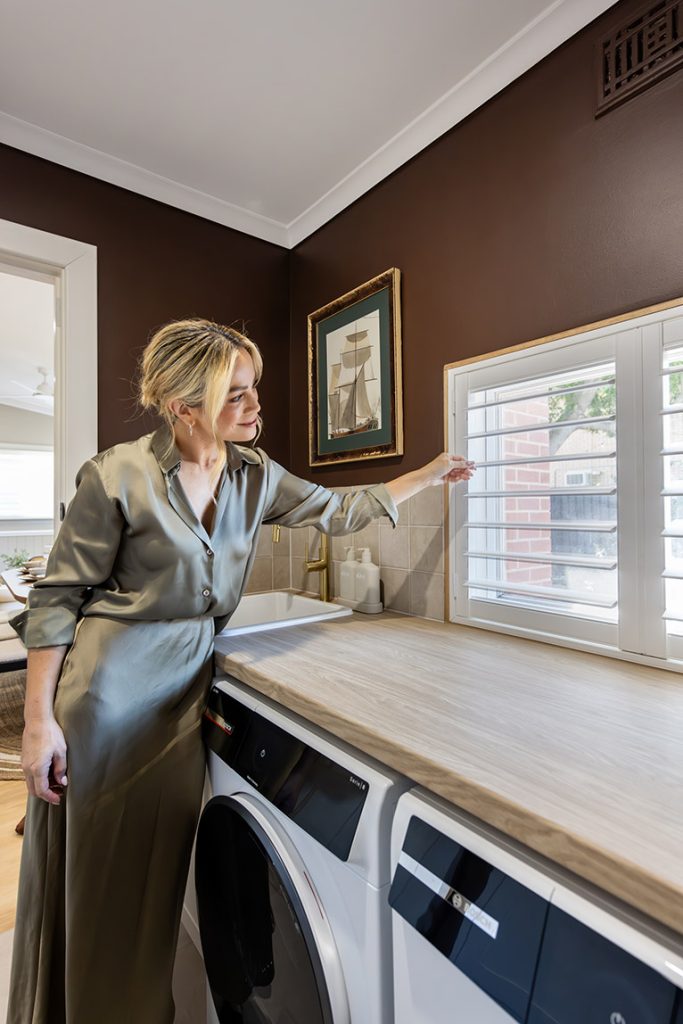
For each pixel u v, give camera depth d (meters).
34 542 6.79
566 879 0.50
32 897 1.00
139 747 1.00
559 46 1.19
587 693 0.86
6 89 1.40
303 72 1.35
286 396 2.18
